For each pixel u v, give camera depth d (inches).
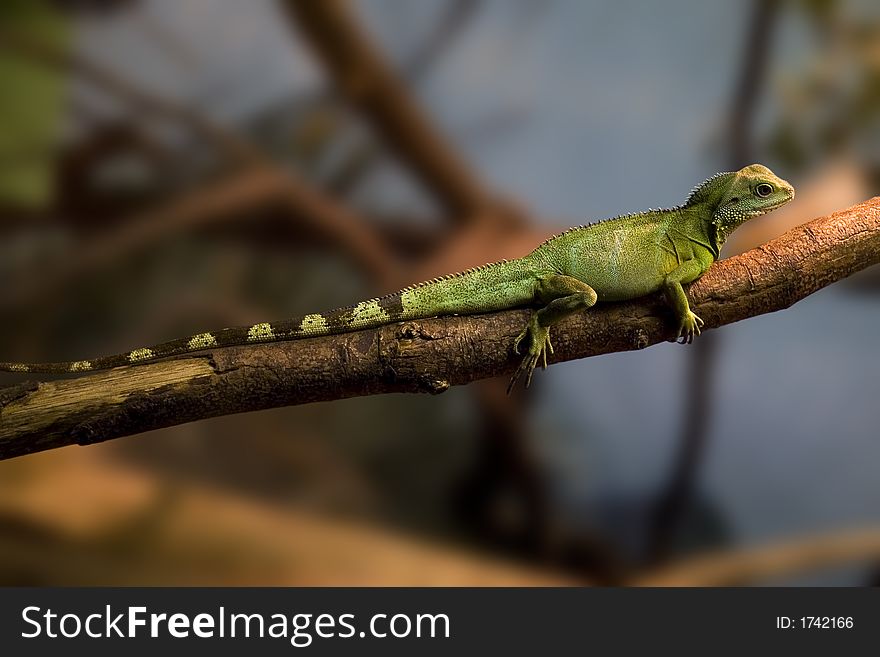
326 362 137.6
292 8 248.2
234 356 136.8
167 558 203.6
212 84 287.6
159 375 134.6
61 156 257.6
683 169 304.2
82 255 268.7
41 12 230.5
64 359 283.3
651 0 302.4
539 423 293.4
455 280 151.0
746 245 241.8
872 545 234.1
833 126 253.9
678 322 148.4
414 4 289.7
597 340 148.1
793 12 260.5
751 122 272.7
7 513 200.7
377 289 274.2
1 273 275.7
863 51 250.2
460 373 143.1
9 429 130.6
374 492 285.1
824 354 299.9
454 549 275.7
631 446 298.5
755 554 237.8
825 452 296.2
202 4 287.4
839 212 157.4
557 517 289.6
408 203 295.6
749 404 298.7
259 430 280.8
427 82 297.7
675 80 303.6
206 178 283.7
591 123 307.7
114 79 258.5
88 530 203.3
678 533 292.5
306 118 282.5
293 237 276.4
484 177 300.0
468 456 292.8
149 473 231.0
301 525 219.3
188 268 286.4
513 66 305.0
